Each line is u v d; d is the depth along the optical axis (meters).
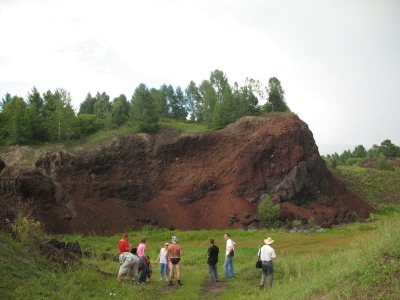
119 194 39.91
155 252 24.56
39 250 11.85
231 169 43.72
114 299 10.50
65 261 12.19
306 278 11.23
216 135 47.44
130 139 45.41
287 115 49.69
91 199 37.69
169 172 44.19
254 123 48.66
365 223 36.22
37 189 33.69
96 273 12.45
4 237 11.11
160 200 40.50
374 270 7.71
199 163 45.12
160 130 48.72
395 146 105.94
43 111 49.66
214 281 14.74
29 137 44.41
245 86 57.12
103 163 42.03
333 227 34.41
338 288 7.95
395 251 8.05
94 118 53.47
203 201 40.78
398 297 6.53
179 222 37.59
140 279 13.70
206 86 61.84
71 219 33.34
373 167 75.00
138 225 35.94
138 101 48.81
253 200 39.81
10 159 41.28
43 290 8.93
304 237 28.66
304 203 40.44
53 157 40.81
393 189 57.28
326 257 15.30
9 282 8.52
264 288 11.93
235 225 36.12
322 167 44.69
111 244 28.59
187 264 20.38
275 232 32.56
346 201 44.03
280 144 43.91
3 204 15.37
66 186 38.25
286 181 40.91
